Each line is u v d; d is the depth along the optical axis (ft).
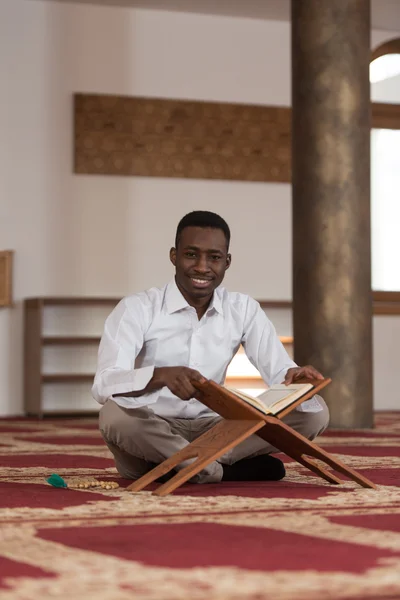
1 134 35.96
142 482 11.14
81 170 36.50
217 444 10.83
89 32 36.76
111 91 36.94
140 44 37.22
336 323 27.27
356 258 27.43
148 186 37.24
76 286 36.47
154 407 12.43
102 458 16.99
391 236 39.93
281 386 11.20
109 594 5.84
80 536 7.98
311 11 27.40
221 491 11.10
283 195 38.52
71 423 30.94
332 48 27.32
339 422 27.27
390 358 39.55
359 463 15.87
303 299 27.55
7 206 35.96
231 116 37.93
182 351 12.26
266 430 11.19
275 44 38.50
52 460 16.49
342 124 27.32
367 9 27.76
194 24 37.73
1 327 35.88
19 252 36.01
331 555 7.08
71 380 35.58
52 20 36.42
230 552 7.22
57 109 36.42
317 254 27.32
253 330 12.69
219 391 10.41
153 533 8.13
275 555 7.09
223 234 11.96
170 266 37.35
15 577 6.33
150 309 12.17
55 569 6.59
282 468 12.48
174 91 37.55
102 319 36.94
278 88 38.50
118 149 36.86
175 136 37.40
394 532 8.17
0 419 33.50
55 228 36.35
